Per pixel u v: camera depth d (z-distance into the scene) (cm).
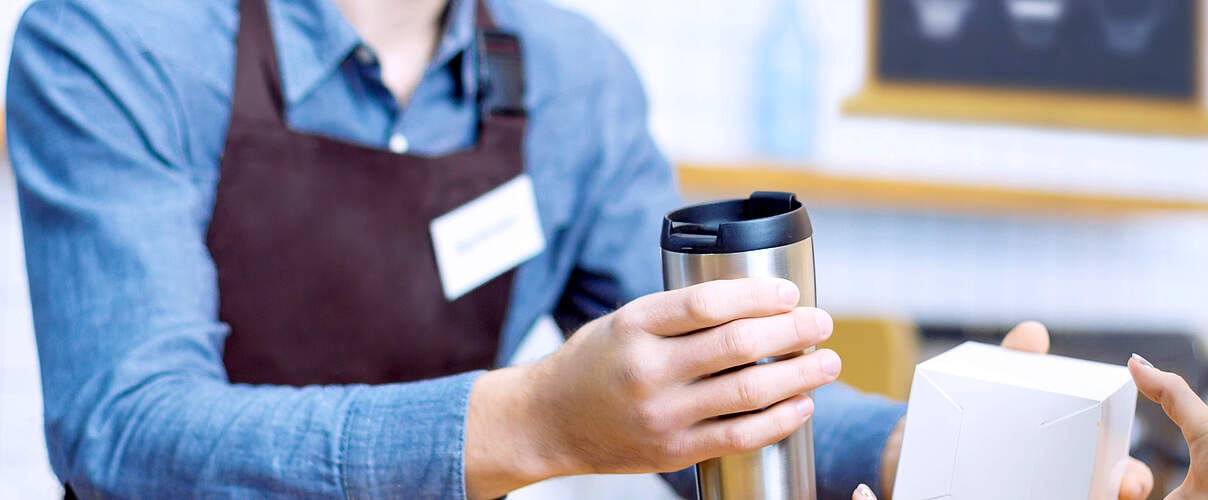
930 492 61
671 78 257
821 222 271
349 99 92
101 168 76
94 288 72
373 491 62
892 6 269
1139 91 283
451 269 95
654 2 253
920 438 61
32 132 78
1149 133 284
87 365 71
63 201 75
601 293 111
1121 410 60
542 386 58
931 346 239
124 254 73
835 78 268
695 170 247
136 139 78
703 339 50
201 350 74
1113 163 285
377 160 91
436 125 97
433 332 96
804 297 52
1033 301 285
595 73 108
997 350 68
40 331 74
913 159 275
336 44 88
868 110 269
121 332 71
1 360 202
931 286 278
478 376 63
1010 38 275
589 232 108
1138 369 59
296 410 65
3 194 198
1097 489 58
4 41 190
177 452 65
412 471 61
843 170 267
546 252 105
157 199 77
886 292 275
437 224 94
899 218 274
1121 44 281
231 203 85
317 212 88
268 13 88
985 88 275
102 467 67
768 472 54
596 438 56
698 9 257
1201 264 293
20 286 201
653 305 52
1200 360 223
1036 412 58
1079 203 275
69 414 70
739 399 51
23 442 204
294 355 89
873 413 78
